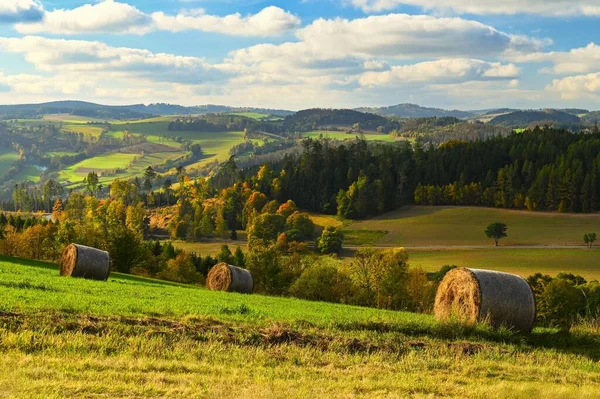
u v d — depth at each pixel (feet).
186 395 33.06
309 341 51.03
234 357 44.09
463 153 609.01
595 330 66.49
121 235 236.63
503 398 37.11
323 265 217.36
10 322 46.26
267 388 34.91
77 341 43.34
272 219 463.01
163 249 367.04
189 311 63.21
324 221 514.27
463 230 448.65
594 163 494.18
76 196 609.42
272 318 61.46
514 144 613.52
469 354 51.96
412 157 629.92
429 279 289.74
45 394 31.17
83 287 89.35
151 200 655.35
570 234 417.08
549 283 190.90
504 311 64.08
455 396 37.27
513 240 410.52
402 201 544.21
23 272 113.91
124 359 40.11
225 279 156.35
